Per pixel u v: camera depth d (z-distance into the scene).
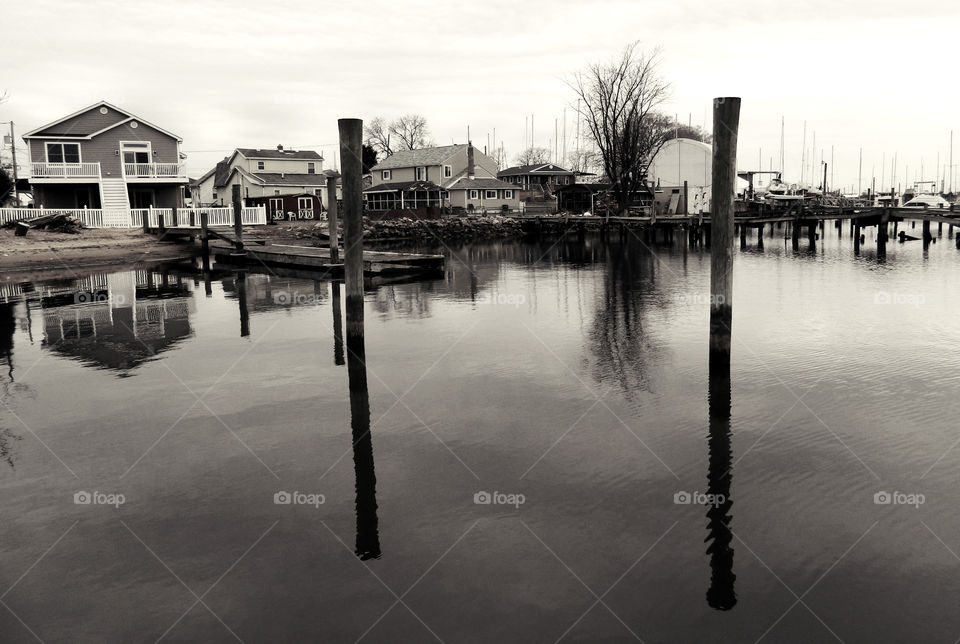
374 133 116.69
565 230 58.84
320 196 72.38
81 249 34.22
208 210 45.28
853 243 39.31
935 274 24.33
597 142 62.47
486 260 34.41
